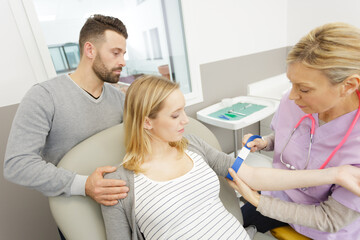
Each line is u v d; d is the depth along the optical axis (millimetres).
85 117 930
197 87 1727
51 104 846
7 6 1036
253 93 2061
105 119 999
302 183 691
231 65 1895
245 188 754
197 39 1639
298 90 616
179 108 710
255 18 1943
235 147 1560
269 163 1335
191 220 701
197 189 739
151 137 766
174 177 751
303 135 807
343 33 528
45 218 1337
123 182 698
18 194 1230
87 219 700
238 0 1790
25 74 1129
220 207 780
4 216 1216
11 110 1124
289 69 604
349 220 615
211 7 1655
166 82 718
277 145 896
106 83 1086
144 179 717
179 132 741
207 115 1599
